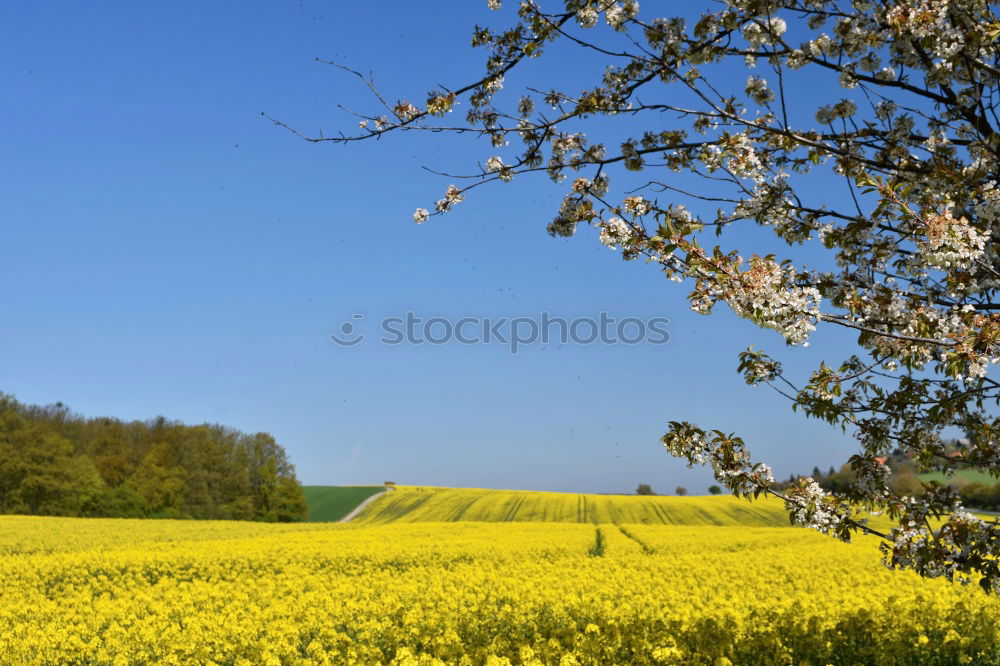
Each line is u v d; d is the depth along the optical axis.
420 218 6.04
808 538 29.33
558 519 62.06
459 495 83.12
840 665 7.94
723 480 5.86
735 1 5.24
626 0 5.57
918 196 5.22
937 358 5.11
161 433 71.69
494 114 5.92
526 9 5.55
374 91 5.28
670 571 16.44
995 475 5.57
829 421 5.55
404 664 7.54
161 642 9.67
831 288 5.70
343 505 78.81
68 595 17.23
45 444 62.09
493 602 11.89
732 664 7.63
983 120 5.15
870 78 5.21
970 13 4.75
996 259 4.93
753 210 5.70
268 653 8.45
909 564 5.68
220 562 22.12
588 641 8.12
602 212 5.51
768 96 6.00
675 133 5.96
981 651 7.82
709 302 4.89
